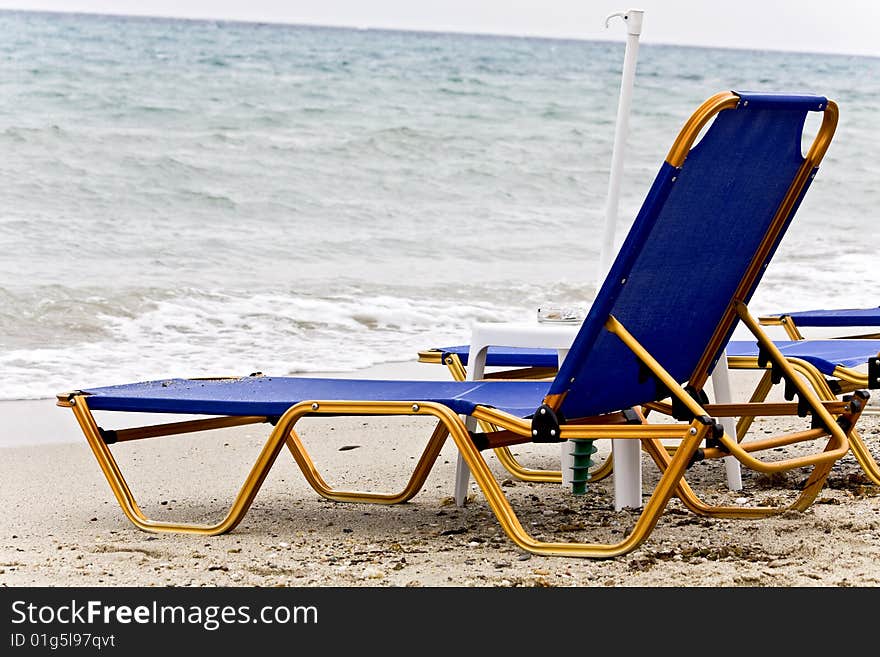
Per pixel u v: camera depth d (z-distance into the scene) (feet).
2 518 13.71
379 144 65.00
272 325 30.96
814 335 30.96
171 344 28.25
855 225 56.95
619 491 13.56
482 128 70.79
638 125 79.30
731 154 10.79
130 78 66.64
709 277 11.86
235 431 19.61
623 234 51.72
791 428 19.48
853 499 13.73
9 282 34.06
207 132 62.13
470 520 13.32
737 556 11.27
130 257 40.78
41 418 20.59
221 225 48.32
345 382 13.96
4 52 64.59
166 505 14.53
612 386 11.58
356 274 39.75
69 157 54.44
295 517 13.66
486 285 38.96
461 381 14.74
